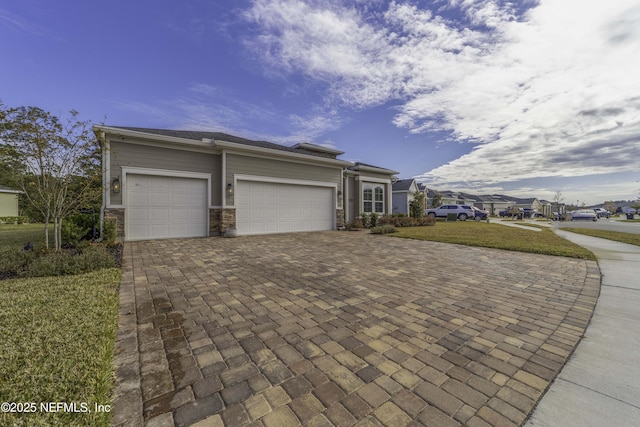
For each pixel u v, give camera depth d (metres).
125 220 9.03
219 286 4.32
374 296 3.92
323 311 3.37
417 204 22.78
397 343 2.61
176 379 2.04
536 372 2.16
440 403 1.82
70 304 3.31
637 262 6.18
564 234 12.41
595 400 1.85
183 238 9.90
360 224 14.91
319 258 6.57
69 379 1.91
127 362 2.24
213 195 10.72
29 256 5.41
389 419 1.68
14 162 5.90
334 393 1.91
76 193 6.88
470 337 2.74
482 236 11.17
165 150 9.77
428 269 5.52
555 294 4.03
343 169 15.05
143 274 4.96
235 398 1.85
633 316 3.25
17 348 2.28
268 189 11.88
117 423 1.62
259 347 2.51
